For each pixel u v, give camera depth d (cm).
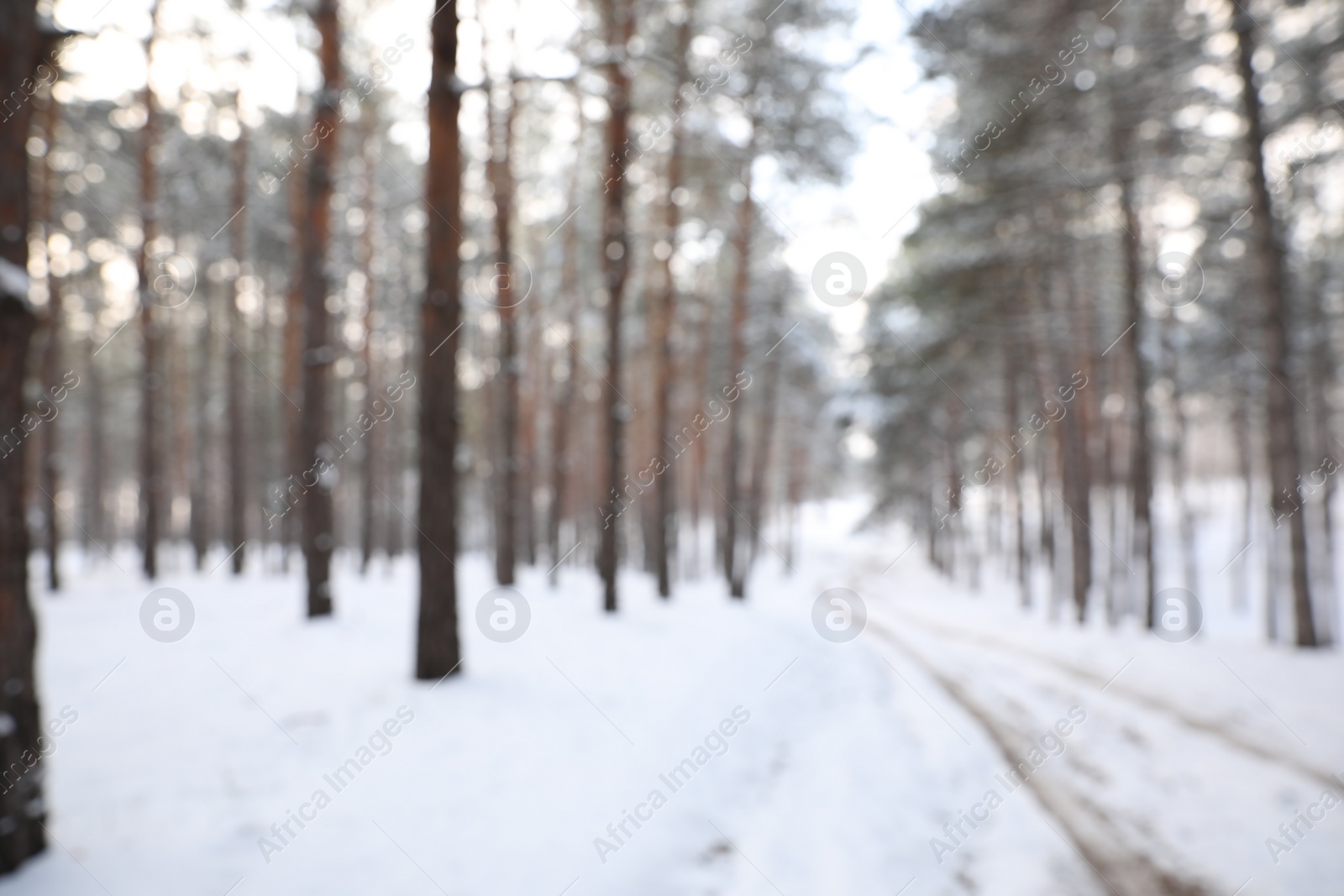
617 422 1138
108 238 1447
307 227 988
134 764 430
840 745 597
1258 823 450
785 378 2141
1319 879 383
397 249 2042
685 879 362
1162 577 2598
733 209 1620
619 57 675
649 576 2067
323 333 973
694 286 2075
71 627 848
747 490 2705
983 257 1334
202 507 1881
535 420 2116
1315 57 915
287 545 1766
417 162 1911
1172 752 584
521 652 748
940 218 1348
